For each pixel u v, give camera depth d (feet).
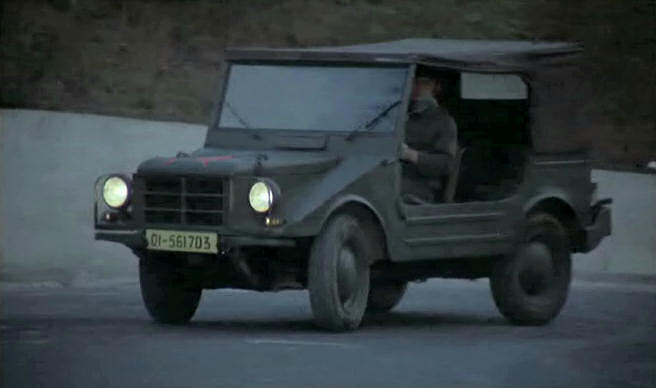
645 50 196.54
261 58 89.10
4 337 78.74
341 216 81.46
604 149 176.45
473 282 119.44
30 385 63.98
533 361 73.67
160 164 81.05
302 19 195.11
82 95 175.42
